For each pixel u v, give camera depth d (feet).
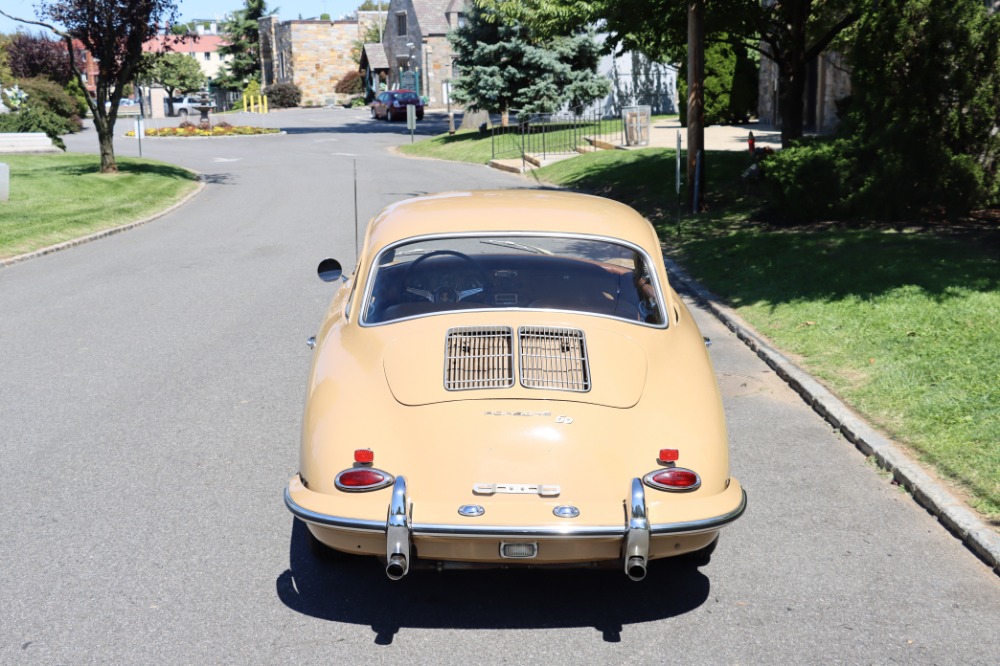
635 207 60.34
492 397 13.51
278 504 17.83
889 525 16.70
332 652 12.84
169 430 21.90
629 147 92.43
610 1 52.19
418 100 191.21
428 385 13.75
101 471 19.44
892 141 40.86
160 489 18.52
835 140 44.01
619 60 134.00
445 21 216.74
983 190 40.24
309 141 146.10
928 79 39.60
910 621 13.58
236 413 23.13
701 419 13.76
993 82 39.09
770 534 16.44
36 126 145.18
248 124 189.37
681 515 12.54
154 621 13.62
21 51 114.83
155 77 304.50
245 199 76.95
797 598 14.28
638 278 16.56
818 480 18.70
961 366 22.85
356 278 17.60
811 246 37.60
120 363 27.78
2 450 20.63
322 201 73.67
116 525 16.87
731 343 28.94
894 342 25.43
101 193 75.66
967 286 29.09
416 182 86.33
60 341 30.48
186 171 100.17
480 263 16.80
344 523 12.44
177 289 39.50
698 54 52.54
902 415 20.97
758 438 21.04
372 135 156.25
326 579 14.93
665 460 12.82
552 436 12.90
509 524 12.20
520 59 116.67
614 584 14.80
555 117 118.62
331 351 15.58
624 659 12.66
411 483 12.57
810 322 28.73
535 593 14.52
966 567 15.16
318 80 271.08
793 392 24.14
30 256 48.19
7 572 15.08
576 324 15.29
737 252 39.52
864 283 31.17
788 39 55.52
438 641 13.12
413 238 16.65
